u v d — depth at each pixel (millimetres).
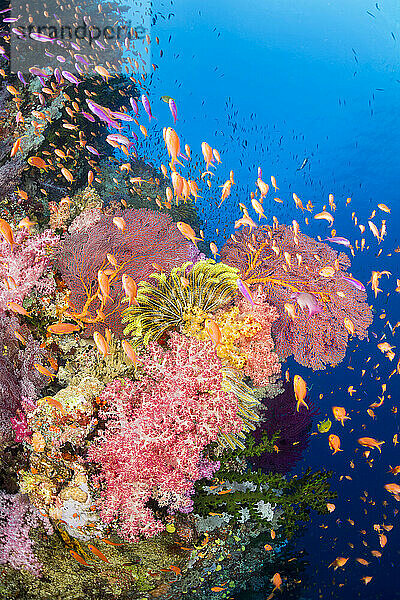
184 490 1888
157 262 2359
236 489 2426
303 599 2607
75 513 2057
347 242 2652
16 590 2201
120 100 6312
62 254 2412
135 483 1896
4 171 4418
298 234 2650
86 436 2057
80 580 2236
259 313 2180
